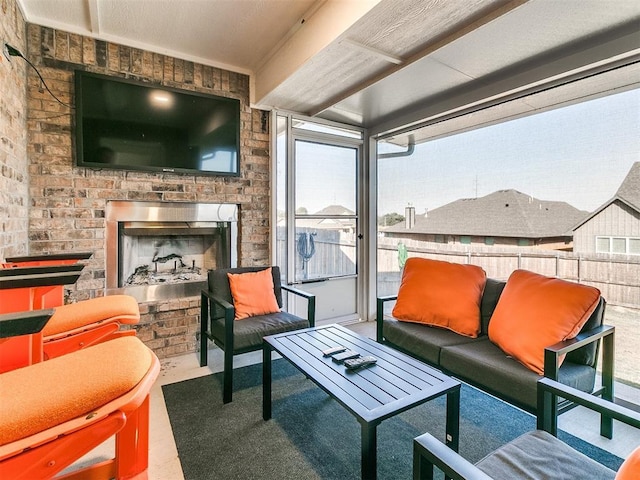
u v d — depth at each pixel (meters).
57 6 2.28
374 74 2.63
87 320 1.56
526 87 2.46
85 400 0.87
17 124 2.15
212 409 2.08
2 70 1.87
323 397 2.23
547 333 1.73
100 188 2.64
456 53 2.24
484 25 1.92
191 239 3.35
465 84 2.74
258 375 2.55
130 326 2.78
